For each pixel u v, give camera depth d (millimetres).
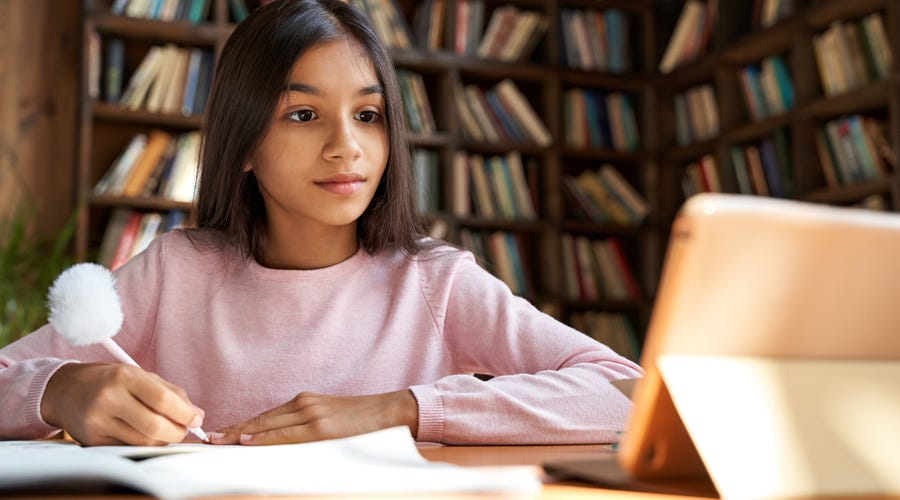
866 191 3029
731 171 3635
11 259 2896
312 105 1125
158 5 3295
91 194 3150
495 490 449
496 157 3807
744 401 466
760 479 457
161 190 3238
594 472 531
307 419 869
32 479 452
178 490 444
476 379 933
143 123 3393
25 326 2816
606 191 3988
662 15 4156
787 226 442
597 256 3939
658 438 495
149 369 1256
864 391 493
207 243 1261
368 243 1283
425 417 884
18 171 3203
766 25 3492
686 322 458
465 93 3742
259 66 1131
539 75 3857
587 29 4004
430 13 3678
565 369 969
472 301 1247
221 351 1209
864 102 3088
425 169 3627
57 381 888
